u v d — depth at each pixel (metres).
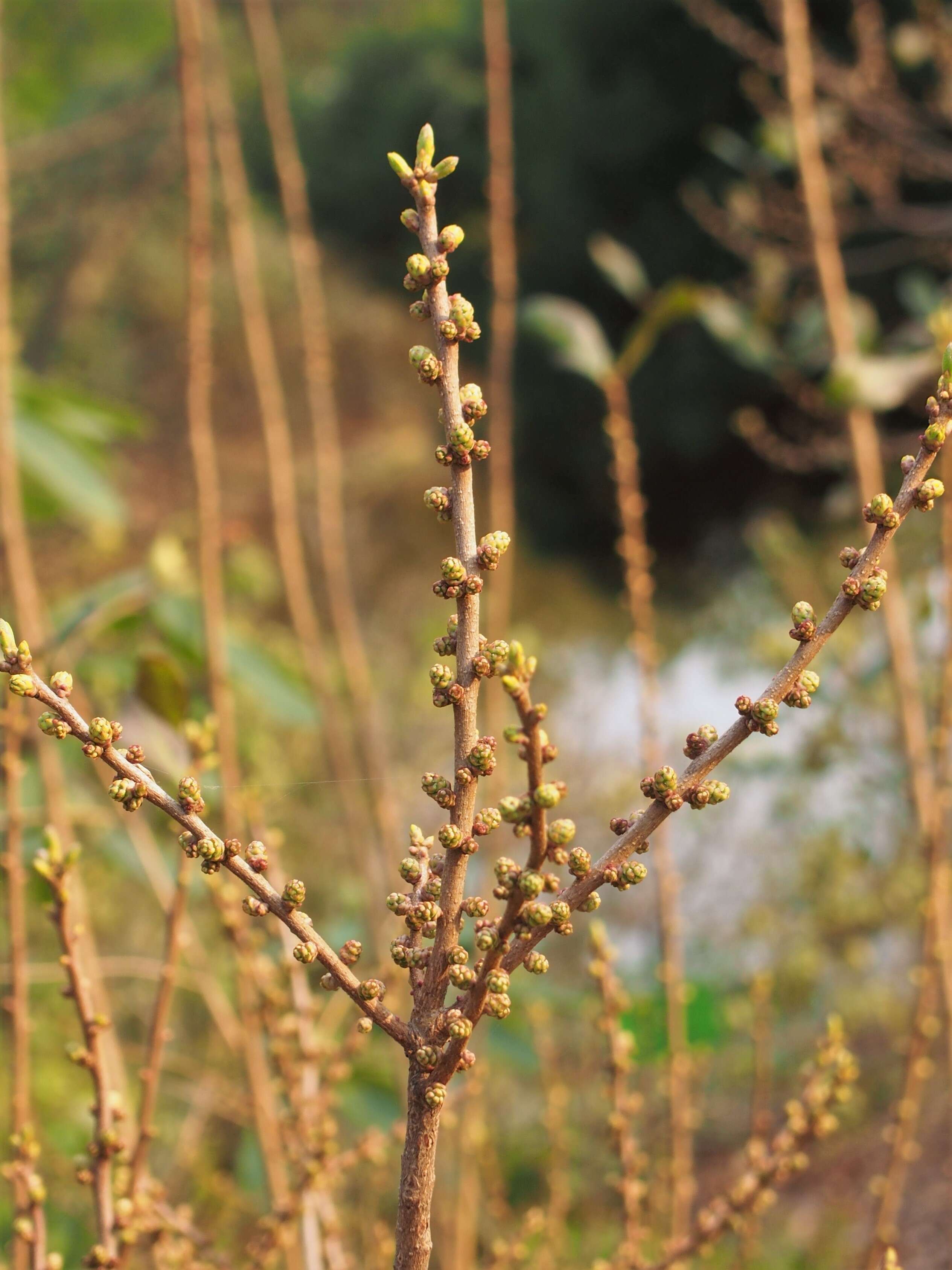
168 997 1.12
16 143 7.65
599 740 6.11
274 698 2.14
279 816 3.40
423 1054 0.70
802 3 2.26
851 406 2.03
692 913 4.55
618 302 13.26
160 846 2.22
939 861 1.70
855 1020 4.09
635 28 12.22
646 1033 2.16
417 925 0.73
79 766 1.93
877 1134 3.92
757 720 0.70
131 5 9.99
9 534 1.71
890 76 4.04
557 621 12.25
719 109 12.02
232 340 11.22
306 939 0.71
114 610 1.81
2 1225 1.76
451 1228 1.89
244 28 8.95
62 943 0.97
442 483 11.61
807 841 4.06
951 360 0.72
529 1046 2.20
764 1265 3.24
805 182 2.18
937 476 1.80
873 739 3.61
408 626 7.46
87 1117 2.38
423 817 4.83
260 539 8.87
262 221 13.25
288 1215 1.23
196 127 1.95
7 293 1.81
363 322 14.33
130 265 10.55
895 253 4.98
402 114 14.20
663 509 13.62
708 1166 3.86
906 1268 3.14
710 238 12.23
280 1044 1.33
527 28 13.48
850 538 5.12
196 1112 2.16
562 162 12.93
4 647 0.68
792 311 4.21
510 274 2.31
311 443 10.98
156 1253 1.20
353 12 14.53
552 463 14.12
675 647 7.35
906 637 1.89
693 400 12.38
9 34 9.32
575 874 0.69
